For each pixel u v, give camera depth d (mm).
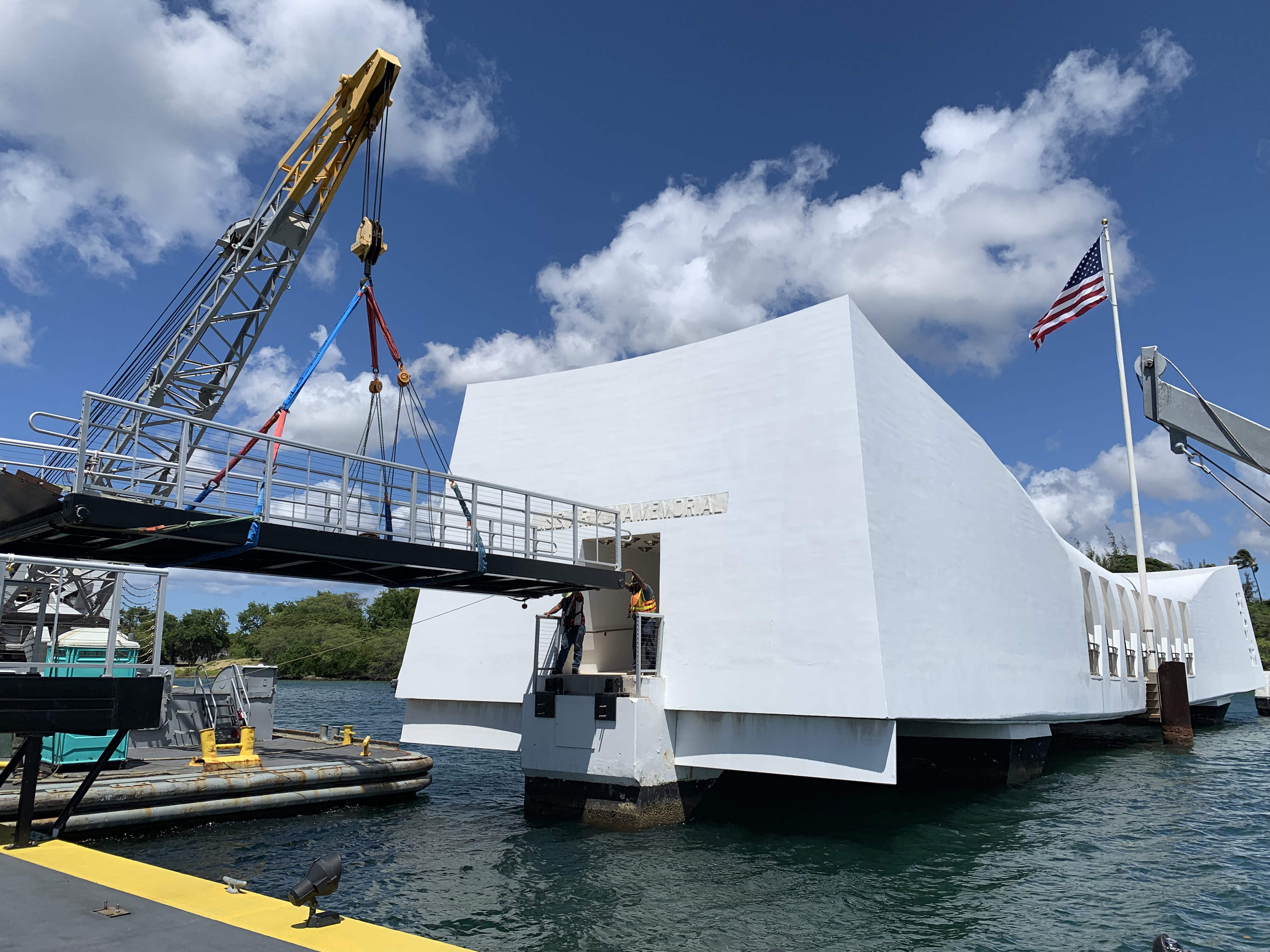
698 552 18750
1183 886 13688
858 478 16766
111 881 7480
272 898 7199
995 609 22391
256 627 121062
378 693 76312
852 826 18125
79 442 10930
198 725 23062
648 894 12992
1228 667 51156
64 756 16953
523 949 10609
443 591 21984
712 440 19109
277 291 27391
